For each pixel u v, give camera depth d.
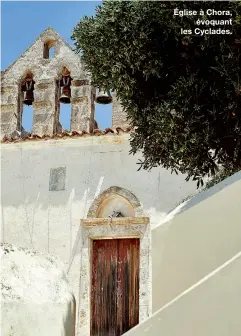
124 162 12.86
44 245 12.92
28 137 13.64
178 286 5.36
